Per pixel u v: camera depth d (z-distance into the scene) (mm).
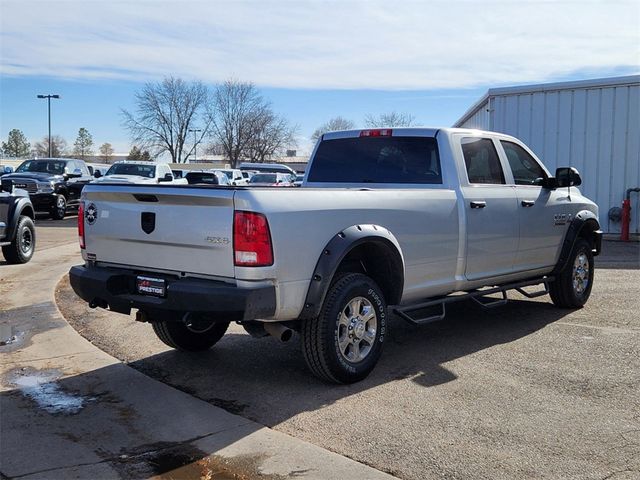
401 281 5414
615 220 15594
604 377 5203
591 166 15758
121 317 7559
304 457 3840
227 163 76500
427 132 6371
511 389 4949
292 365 5680
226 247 4449
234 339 6598
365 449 3932
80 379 5328
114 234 5113
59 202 22750
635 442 3973
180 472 3699
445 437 4082
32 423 4418
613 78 15281
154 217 4832
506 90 16328
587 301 8305
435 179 6230
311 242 4684
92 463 3822
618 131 15461
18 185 21453
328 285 4750
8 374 5461
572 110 15789
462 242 6055
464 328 6938
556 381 5125
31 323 7164
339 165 6906
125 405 4738
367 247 5242
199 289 4461
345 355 5051
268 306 4457
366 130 6770
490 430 4180
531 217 6961
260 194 4441
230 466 3756
